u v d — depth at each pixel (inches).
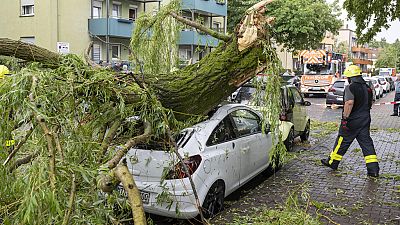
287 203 198.7
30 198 82.5
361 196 252.8
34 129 105.1
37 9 882.8
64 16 896.3
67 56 149.4
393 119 690.2
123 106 137.1
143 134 143.9
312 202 233.1
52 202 84.0
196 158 201.3
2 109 103.2
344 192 261.0
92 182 100.2
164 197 181.2
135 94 146.9
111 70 159.8
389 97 1323.8
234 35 179.5
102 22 948.0
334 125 605.9
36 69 118.0
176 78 181.2
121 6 1042.7
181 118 184.5
